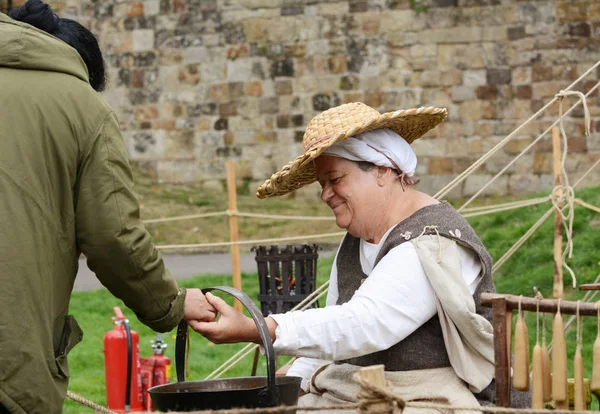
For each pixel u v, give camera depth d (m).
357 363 3.73
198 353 8.93
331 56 19.75
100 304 11.45
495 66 19.03
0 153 2.90
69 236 3.02
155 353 6.53
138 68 20.56
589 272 9.40
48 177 2.96
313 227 17.09
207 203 18.73
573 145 18.64
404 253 3.49
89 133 3.03
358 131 3.50
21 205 2.89
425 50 19.31
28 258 2.88
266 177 20.03
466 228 3.60
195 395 3.07
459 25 19.16
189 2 20.31
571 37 18.78
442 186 19.16
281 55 20.00
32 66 3.01
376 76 19.56
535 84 18.91
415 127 3.85
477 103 19.09
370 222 3.66
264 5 20.00
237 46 20.12
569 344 7.90
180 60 20.39
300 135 19.94
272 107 20.05
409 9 19.38
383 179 3.65
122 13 20.56
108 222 3.02
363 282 3.64
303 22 19.88
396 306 3.42
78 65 3.12
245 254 15.71
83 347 9.24
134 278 3.11
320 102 19.84
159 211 18.22
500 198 18.75
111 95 20.69
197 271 14.05
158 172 20.47
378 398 2.70
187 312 3.39
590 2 18.69
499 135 18.98
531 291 9.34
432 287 3.45
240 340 3.42
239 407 3.08
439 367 3.58
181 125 20.39
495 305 3.15
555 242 7.53
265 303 6.39
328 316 3.41
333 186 3.67
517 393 3.64
